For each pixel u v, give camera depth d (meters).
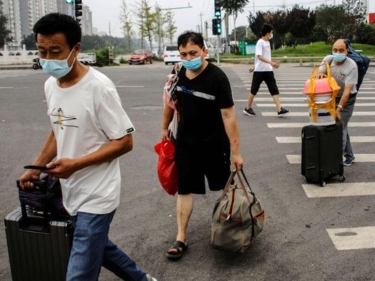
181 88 4.07
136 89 16.70
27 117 11.30
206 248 4.34
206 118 4.04
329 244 4.38
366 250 4.24
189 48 3.85
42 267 2.99
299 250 4.27
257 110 11.69
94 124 2.76
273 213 5.14
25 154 7.89
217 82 3.94
